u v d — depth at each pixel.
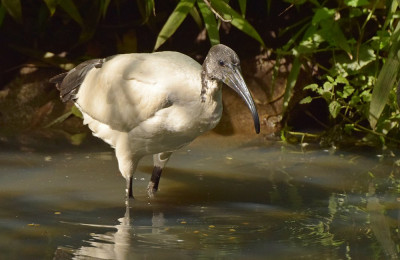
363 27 12.02
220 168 10.70
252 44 13.68
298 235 8.05
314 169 10.70
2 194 9.23
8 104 12.69
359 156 11.43
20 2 13.53
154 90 8.76
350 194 9.58
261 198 9.41
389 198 9.42
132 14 14.12
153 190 9.59
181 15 11.76
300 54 12.58
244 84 8.58
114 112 9.16
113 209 8.91
